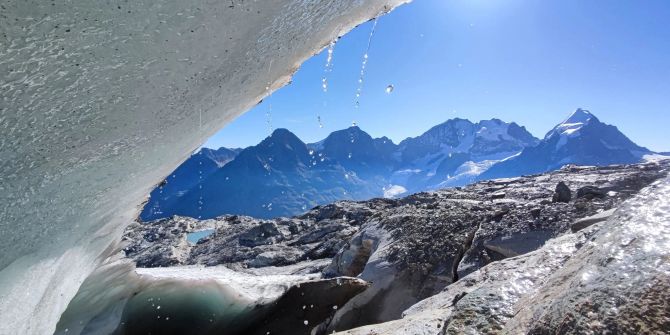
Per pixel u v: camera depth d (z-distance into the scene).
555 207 8.57
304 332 7.30
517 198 18.95
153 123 2.84
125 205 4.70
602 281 1.49
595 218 5.04
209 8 2.18
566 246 3.02
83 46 1.72
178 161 5.08
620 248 1.64
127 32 1.86
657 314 1.19
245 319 8.15
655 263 1.40
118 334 7.24
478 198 21.47
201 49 2.46
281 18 3.04
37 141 1.96
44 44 1.57
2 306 2.65
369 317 8.23
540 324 1.61
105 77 1.99
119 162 2.97
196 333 7.99
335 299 7.54
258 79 4.16
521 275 2.64
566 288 1.71
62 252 3.29
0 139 1.76
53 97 1.83
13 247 2.46
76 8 1.54
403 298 8.06
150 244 31.03
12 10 1.36
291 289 7.87
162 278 8.66
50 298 3.66
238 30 2.63
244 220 41.25
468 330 2.14
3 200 2.08
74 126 2.09
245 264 20.67
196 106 3.31
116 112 2.31
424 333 3.04
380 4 4.50
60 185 2.47
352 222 25.34
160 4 1.86
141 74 2.21
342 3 3.68
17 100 1.67
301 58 4.57
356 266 12.17
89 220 3.47
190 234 36.09
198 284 8.84
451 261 8.26
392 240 10.34
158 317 7.95
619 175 23.45
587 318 1.36
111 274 8.12
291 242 23.95
